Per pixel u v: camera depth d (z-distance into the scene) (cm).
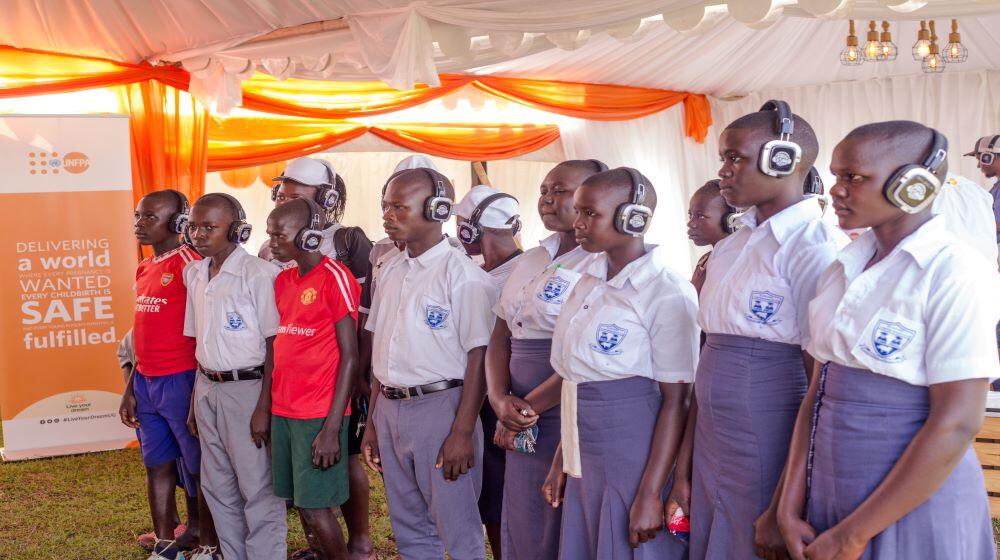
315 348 309
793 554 174
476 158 852
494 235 337
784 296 190
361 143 831
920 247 163
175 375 361
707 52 777
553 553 267
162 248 373
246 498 330
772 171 190
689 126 914
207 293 330
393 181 291
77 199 580
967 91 819
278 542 333
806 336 188
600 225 224
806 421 180
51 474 538
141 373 366
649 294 222
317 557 371
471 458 278
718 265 204
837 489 170
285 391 312
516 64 770
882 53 648
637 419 222
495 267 337
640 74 828
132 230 591
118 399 590
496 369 275
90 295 584
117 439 594
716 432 200
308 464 311
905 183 161
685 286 223
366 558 371
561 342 234
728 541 199
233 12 530
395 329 288
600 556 225
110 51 626
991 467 386
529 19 432
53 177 576
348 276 315
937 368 158
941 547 162
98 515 460
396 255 310
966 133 818
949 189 424
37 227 574
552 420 265
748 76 861
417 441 285
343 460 318
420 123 841
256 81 745
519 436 263
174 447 374
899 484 158
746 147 192
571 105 839
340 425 312
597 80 845
